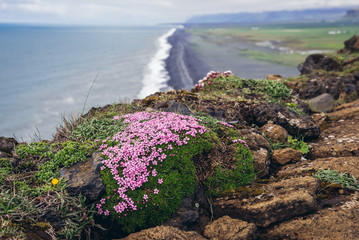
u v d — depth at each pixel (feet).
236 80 36.06
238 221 14.90
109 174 15.78
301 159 22.33
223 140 19.49
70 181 15.51
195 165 17.34
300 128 25.21
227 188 17.39
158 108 24.57
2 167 16.11
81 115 22.44
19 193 14.26
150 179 15.71
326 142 24.61
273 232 14.66
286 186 16.89
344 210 14.76
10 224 12.17
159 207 15.11
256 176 19.40
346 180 17.20
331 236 13.56
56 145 18.42
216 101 29.68
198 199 16.53
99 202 15.42
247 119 28.09
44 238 12.43
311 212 15.06
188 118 19.97
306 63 69.67
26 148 17.65
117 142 17.61
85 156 17.11
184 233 13.84
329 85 47.91
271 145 23.30
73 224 13.80
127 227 15.17
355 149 21.52
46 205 13.98
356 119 29.60
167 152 16.55
